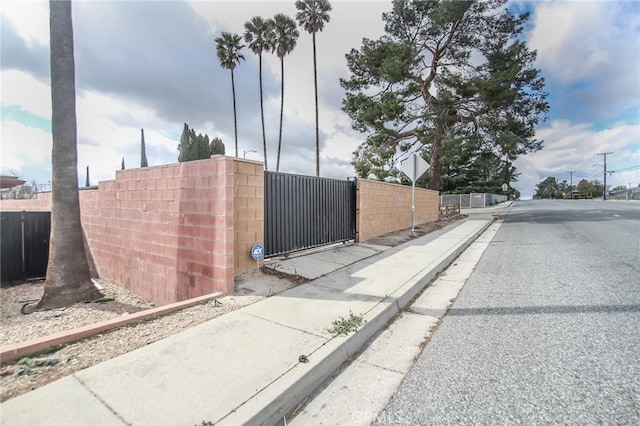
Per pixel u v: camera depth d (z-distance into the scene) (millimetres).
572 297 4348
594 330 3311
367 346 3201
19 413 1978
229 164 4500
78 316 5199
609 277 5203
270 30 27672
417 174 10625
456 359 2854
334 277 5332
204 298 4164
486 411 2139
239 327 3301
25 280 8492
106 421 1909
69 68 5906
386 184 10477
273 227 6004
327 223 7582
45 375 2412
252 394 2164
